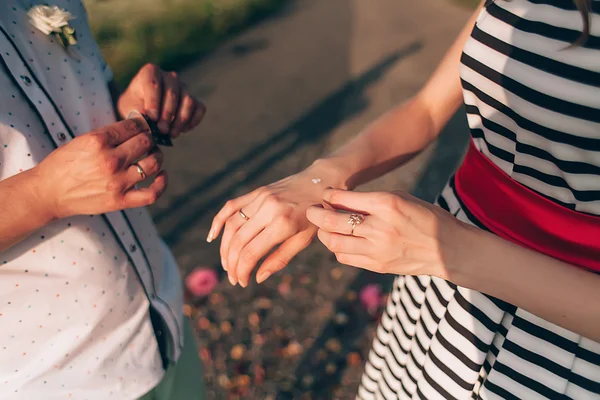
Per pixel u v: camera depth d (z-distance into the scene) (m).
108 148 0.70
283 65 3.18
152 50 3.13
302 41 3.47
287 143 2.51
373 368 1.05
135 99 0.91
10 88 0.73
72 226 0.78
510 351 0.75
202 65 3.19
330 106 2.78
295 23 3.72
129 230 0.87
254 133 2.59
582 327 0.66
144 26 3.22
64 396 0.84
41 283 0.77
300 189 0.79
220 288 1.81
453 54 0.85
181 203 2.16
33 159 0.75
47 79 0.79
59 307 0.79
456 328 0.79
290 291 1.79
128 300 0.87
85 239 0.79
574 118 0.65
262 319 1.71
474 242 0.68
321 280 1.83
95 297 0.82
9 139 0.73
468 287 0.69
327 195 0.70
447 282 0.82
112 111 0.90
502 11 0.70
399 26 3.66
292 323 1.70
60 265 0.78
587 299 0.66
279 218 0.75
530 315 0.73
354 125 2.63
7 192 0.69
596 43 0.62
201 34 3.41
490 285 0.68
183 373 1.06
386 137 0.87
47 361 0.81
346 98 2.85
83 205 0.72
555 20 0.65
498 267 0.67
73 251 0.79
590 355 0.71
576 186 0.68
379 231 0.67
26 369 0.81
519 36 0.68
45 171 0.69
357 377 1.54
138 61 3.00
